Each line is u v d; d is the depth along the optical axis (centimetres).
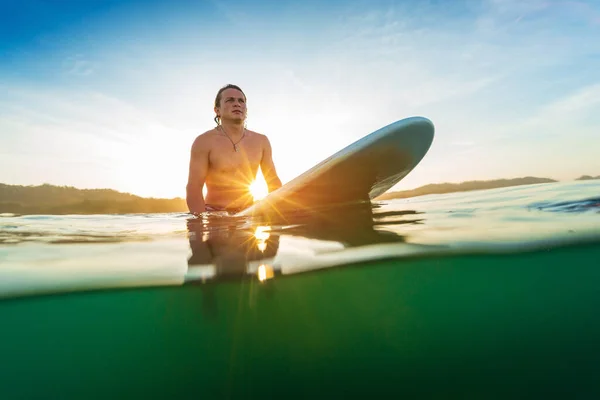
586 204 246
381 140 259
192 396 147
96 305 162
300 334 163
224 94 369
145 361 157
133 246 206
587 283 182
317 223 247
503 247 163
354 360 157
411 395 144
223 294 160
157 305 163
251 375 153
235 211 354
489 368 147
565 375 144
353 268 166
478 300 174
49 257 188
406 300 173
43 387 148
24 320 160
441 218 236
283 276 161
